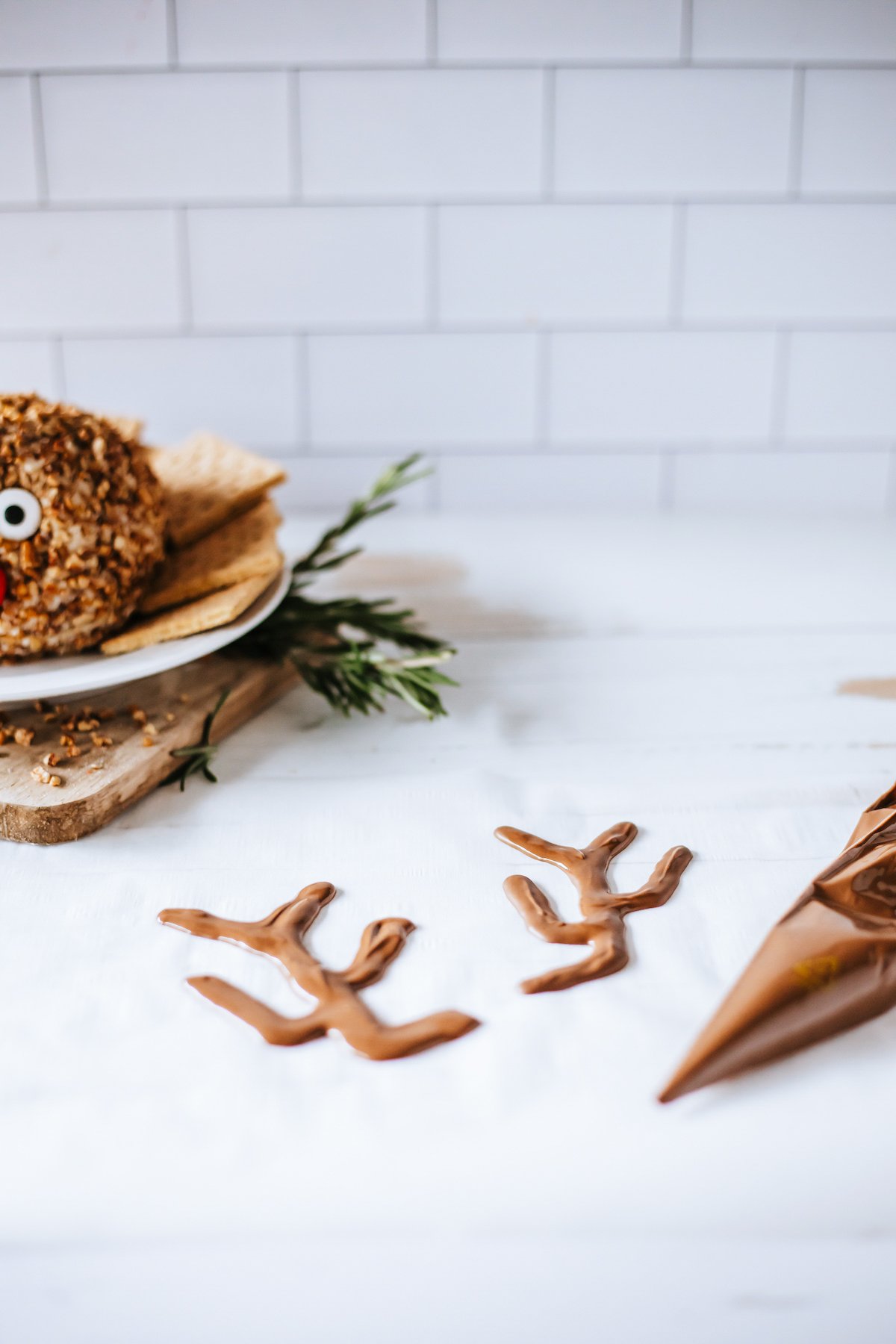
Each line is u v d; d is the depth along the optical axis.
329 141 1.09
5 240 1.10
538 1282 0.60
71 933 0.77
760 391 1.16
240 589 0.89
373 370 1.15
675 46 1.08
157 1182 0.59
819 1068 0.66
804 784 0.85
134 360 1.13
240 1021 0.70
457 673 0.96
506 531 1.17
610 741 0.89
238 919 0.78
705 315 1.14
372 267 1.12
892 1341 0.61
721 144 1.10
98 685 0.83
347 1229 0.58
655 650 0.99
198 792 0.85
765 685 0.95
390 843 0.82
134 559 0.87
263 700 0.93
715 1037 0.65
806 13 1.07
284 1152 0.60
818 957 0.70
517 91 1.08
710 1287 0.60
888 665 0.97
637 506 1.20
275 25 1.06
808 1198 0.59
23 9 1.05
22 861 0.81
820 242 1.12
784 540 1.16
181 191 1.10
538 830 0.83
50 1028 0.69
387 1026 0.69
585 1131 0.62
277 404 1.15
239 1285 0.59
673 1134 0.61
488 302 1.13
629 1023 0.69
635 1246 0.59
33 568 0.84
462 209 1.11
